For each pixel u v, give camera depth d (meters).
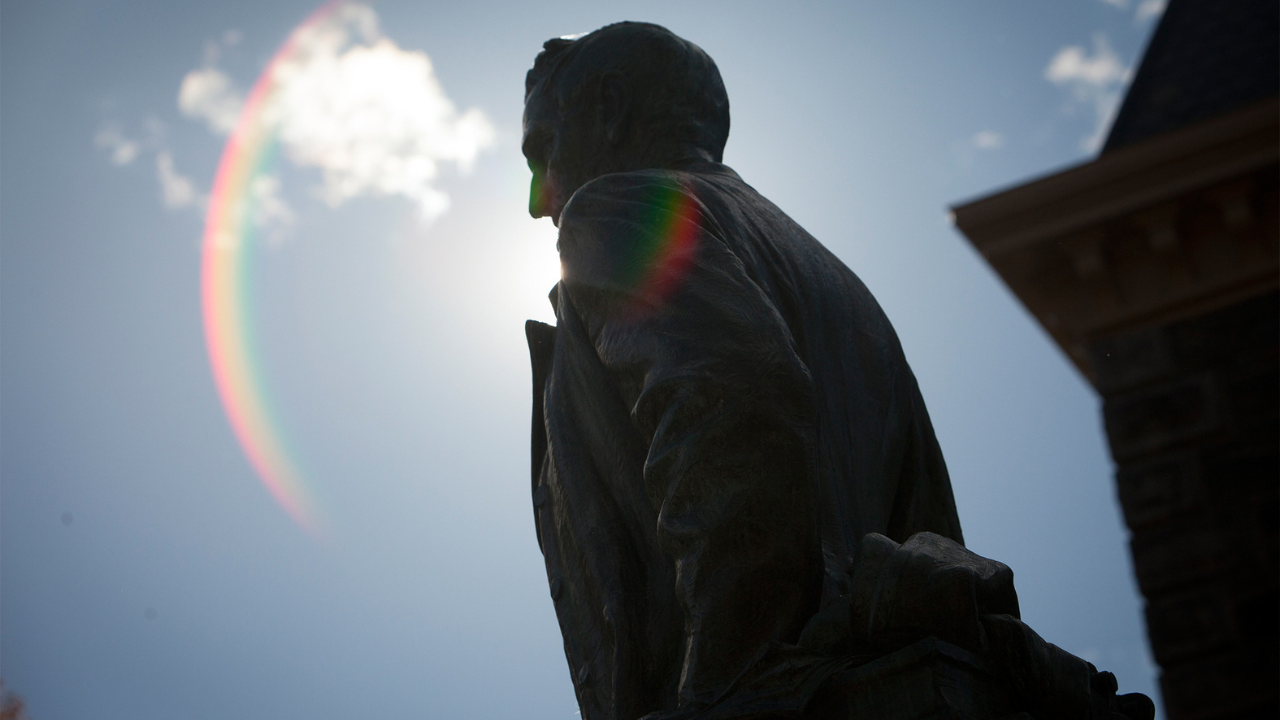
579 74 2.03
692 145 1.98
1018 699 1.21
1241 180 14.66
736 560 1.28
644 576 1.57
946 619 1.18
